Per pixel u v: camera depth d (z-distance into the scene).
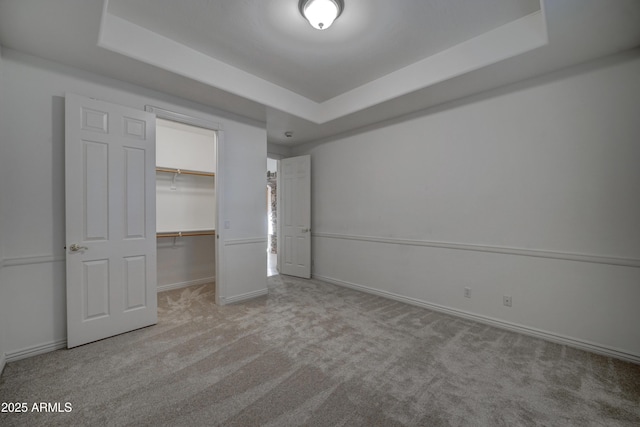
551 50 2.12
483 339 2.49
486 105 2.83
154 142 2.71
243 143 3.55
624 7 1.67
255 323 2.82
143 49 2.25
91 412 1.57
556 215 2.44
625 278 2.15
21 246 2.11
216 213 3.34
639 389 1.79
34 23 1.79
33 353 2.14
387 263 3.70
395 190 3.61
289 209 5.00
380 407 1.63
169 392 1.75
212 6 2.02
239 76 2.91
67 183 2.23
